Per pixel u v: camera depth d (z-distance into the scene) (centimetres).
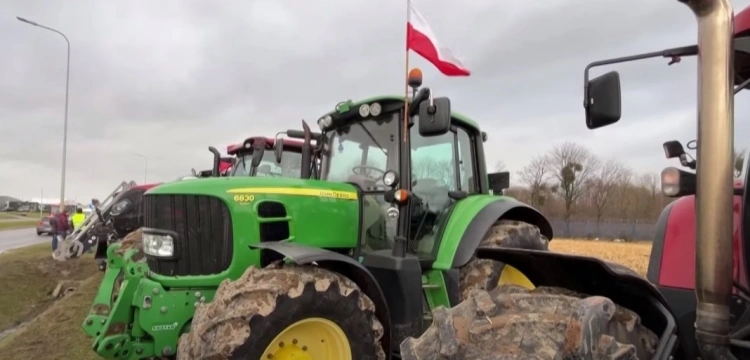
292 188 387
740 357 161
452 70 453
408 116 402
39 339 620
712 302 149
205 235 364
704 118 147
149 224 388
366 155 435
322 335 326
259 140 716
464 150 479
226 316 296
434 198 440
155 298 343
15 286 1071
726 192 145
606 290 202
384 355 345
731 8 147
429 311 401
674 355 188
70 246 933
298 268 327
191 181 381
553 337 158
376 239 414
